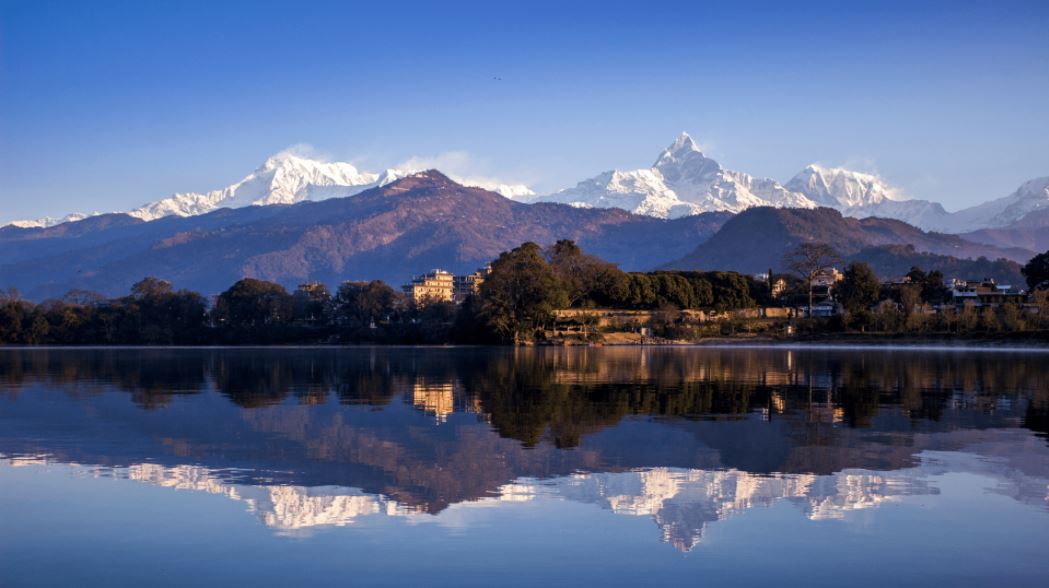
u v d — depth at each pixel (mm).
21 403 49500
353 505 24031
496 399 51438
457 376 73875
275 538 21047
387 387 60969
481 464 29516
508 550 20188
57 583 18266
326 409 45969
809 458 30719
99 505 24062
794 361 100625
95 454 31531
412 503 24234
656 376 72750
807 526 22125
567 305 193250
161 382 67125
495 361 105062
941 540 21016
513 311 181125
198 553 19984
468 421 40594
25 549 20312
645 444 33562
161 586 18078
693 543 20719
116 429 38094
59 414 43812
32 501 24469
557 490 25766
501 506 23891
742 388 59250
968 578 18609
